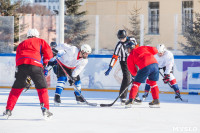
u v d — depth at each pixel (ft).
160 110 48.34
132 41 53.88
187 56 71.61
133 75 50.78
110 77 75.41
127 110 48.03
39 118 40.96
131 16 80.02
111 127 36.01
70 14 165.78
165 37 79.05
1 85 80.02
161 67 60.80
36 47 39.70
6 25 78.64
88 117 41.98
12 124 37.19
